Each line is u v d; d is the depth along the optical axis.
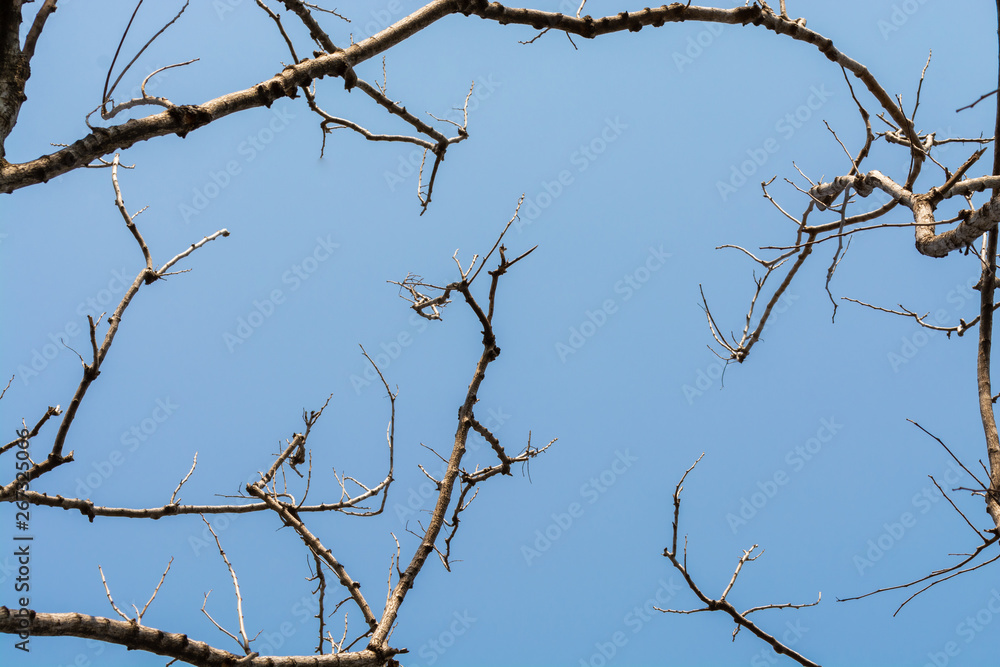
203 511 5.03
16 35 3.25
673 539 5.30
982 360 4.95
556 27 5.09
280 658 3.85
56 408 4.80
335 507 4.96
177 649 3.56
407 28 4.51
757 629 5.25
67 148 3.19
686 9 5.48
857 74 6.36
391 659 4.36
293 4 4.28
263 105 3.93
